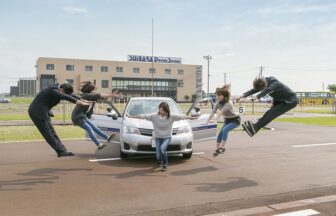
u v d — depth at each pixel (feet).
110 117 31.65
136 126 28.86
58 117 86.69
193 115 32.40
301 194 20.03
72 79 295.48
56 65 290.76
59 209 17.28
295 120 84.43
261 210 17.21
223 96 27.76
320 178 23.98
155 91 321.52
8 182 22.45
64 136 46.83
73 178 23.63
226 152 34.83
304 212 16.93
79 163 28.73
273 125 68.80
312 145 40.04
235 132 53.67
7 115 96.27
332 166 28.07
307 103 249.34
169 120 25.85
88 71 300.20
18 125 61.72
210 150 36.01
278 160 30.58
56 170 26.03
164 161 25.91
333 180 23.45
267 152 34.91
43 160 29.89
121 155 30.32
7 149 35.42
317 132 54.85
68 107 133.69
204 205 17.98
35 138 44.16
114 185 21.89
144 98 34.76
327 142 42.70
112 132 31.45
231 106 27.61
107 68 305.73
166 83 325.42
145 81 318.45
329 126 66.28
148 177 24.02
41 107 24.64
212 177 24.14
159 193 20.16
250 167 27.55
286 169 26.86
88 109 28.81
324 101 250.16
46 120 24.81
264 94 24.25
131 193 20.13
